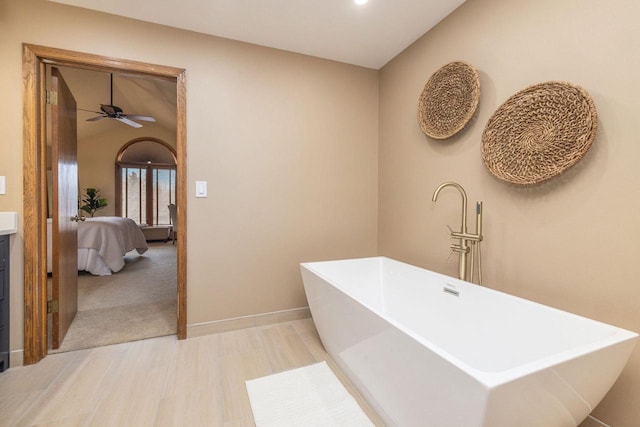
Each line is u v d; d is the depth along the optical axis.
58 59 1.79
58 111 1.92
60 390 1.51
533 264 1.48
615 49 1.16
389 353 1.14
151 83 4.16
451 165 1.96
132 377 1.63
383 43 2.29
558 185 1.37
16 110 1.71
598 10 1.21
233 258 2.25
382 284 2.25
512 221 1.58
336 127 2.56
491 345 1.40
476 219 1.67
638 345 1.12
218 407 1.40
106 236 4.05
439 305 1.73
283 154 2.38
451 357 0.86
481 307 1.47
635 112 1.11
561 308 1.36
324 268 2.09
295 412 1.37
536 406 0.83
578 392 0.90
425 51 2.15
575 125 1.26
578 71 1.28
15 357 1.73
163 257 5.36
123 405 1.41
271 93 2.33
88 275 3.96
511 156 1.53
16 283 1.73
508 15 1.57
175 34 2.05
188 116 2.09
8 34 1.70
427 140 2.16
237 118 2.23
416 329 1.88
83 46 1.83
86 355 1.86
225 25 2.04
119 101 5.15
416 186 2.28
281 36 2.19
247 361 1.81
